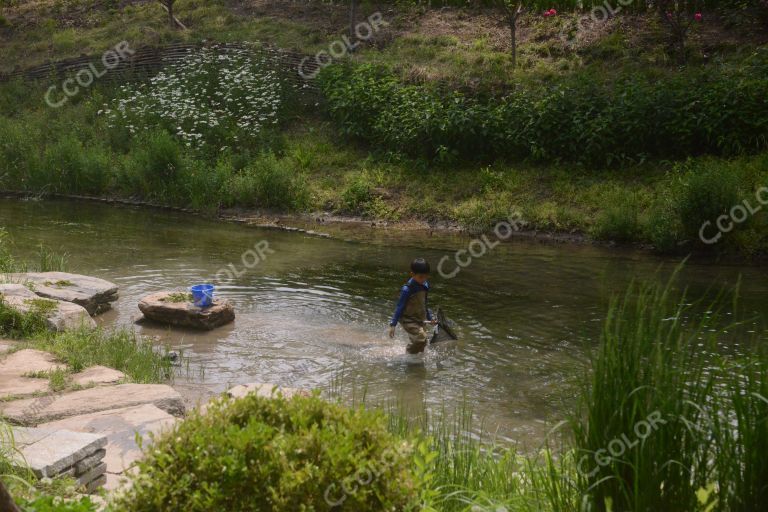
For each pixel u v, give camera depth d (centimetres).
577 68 1970
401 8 2503
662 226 1375
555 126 1711
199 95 2080
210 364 838
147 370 779
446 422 674
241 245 1458
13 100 2383
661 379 356
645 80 1773
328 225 1645
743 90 1584
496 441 636
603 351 371
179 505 300
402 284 1188
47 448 472
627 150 1658
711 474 360
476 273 1252
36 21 2970
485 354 870
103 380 712
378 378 797
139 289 1137
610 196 1544
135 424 589
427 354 872
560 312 1030
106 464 506
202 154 1908
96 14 2947
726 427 367
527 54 2091
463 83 1906
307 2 2691
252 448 306
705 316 388
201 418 333
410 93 1883
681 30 1902
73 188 1964
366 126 1927
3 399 648
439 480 441
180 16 2725
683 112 1616
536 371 814
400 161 1827
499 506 390
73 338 830
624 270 1258
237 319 1005
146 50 2395
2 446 468
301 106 2119
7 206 1809
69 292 1004
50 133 2166
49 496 390
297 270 1268
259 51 2211
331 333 945
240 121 2017
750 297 1069
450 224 1606
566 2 2261
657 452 348
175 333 947
